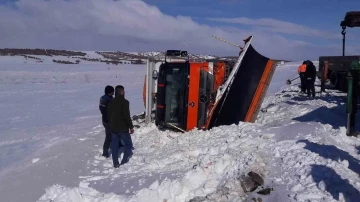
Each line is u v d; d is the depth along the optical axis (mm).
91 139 12055
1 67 51188
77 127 15258
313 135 8297
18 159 10859
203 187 6602
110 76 45219
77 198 6676
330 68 21609
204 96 11328
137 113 18625
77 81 38219
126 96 27078
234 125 10461
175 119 11578
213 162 7250
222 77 12078
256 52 11742
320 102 14977
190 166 8039
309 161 6543
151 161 8953
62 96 26484
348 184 5668
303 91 19266
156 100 12273
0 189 7758
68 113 19203
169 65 11648
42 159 9953
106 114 9656
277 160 7027
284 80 33375
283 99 17688
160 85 11695
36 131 14648
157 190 6535
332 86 21406
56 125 15875
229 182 6191
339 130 9344
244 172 6402
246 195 5910
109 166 9031
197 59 12445
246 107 11461
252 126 9969
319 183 5676
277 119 12055
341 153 7148
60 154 10211
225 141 8969
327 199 5312
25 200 7078
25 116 18266
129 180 7492
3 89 29766
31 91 29031
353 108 9195
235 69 11109
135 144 10852
